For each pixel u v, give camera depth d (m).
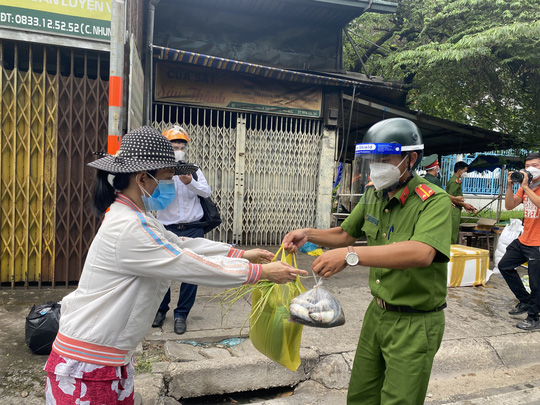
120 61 3.24
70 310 1.57
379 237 2.06
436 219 1.78
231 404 3.08
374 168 1.87
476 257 5.75
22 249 4.71
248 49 7.34
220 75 6.79
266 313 2.17
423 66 8.67
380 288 2.02
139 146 1.58
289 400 3.01
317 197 7.64
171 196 1.77
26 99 4.59
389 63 9.92
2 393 2.66
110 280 1.53
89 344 1.51
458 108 10.14
